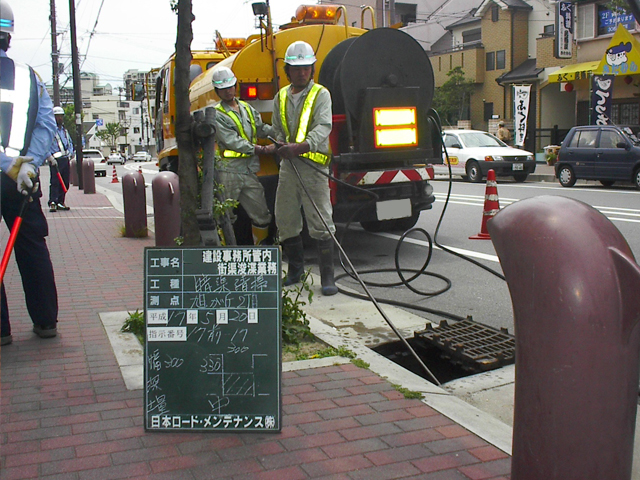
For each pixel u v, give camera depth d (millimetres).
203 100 8547
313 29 7973
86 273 7113
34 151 4109
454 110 36406
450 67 36844
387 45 7367
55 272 7164
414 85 7594
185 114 4027
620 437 2121
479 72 35031
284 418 3422
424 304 6008
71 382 3936
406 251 8570
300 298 6043
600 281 2055
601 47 25875
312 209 6078
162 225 8500
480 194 15922
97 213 13703
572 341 2074
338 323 5277
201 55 9875
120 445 3154
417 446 3117
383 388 3812
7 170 3887
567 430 2123
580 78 25797
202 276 3230
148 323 3250
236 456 3037
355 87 7289
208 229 3789
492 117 31375
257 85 7664
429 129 7809
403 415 3455
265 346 3230
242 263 3223
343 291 6273
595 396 2084
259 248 3213
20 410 3539
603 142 16469
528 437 2221
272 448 3109
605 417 2094
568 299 2068
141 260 7887
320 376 4004
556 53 26406
